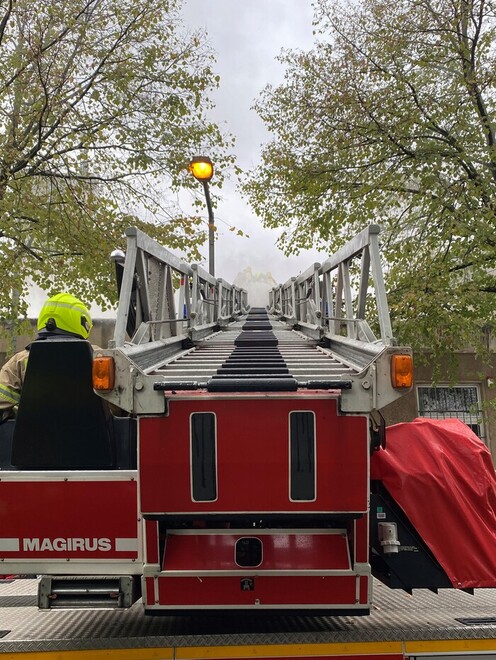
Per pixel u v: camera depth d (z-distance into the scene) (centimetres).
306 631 228
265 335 582
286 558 228
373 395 217
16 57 883
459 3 902
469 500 248
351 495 216
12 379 280
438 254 974
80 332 290
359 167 1024
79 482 232
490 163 941
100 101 970
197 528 237
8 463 257
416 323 928
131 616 263
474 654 222
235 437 217
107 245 941
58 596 229
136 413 217
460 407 1181
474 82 894
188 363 321
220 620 254
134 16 959
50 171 931
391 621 243
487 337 1076
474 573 237
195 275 538
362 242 324
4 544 231
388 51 952
